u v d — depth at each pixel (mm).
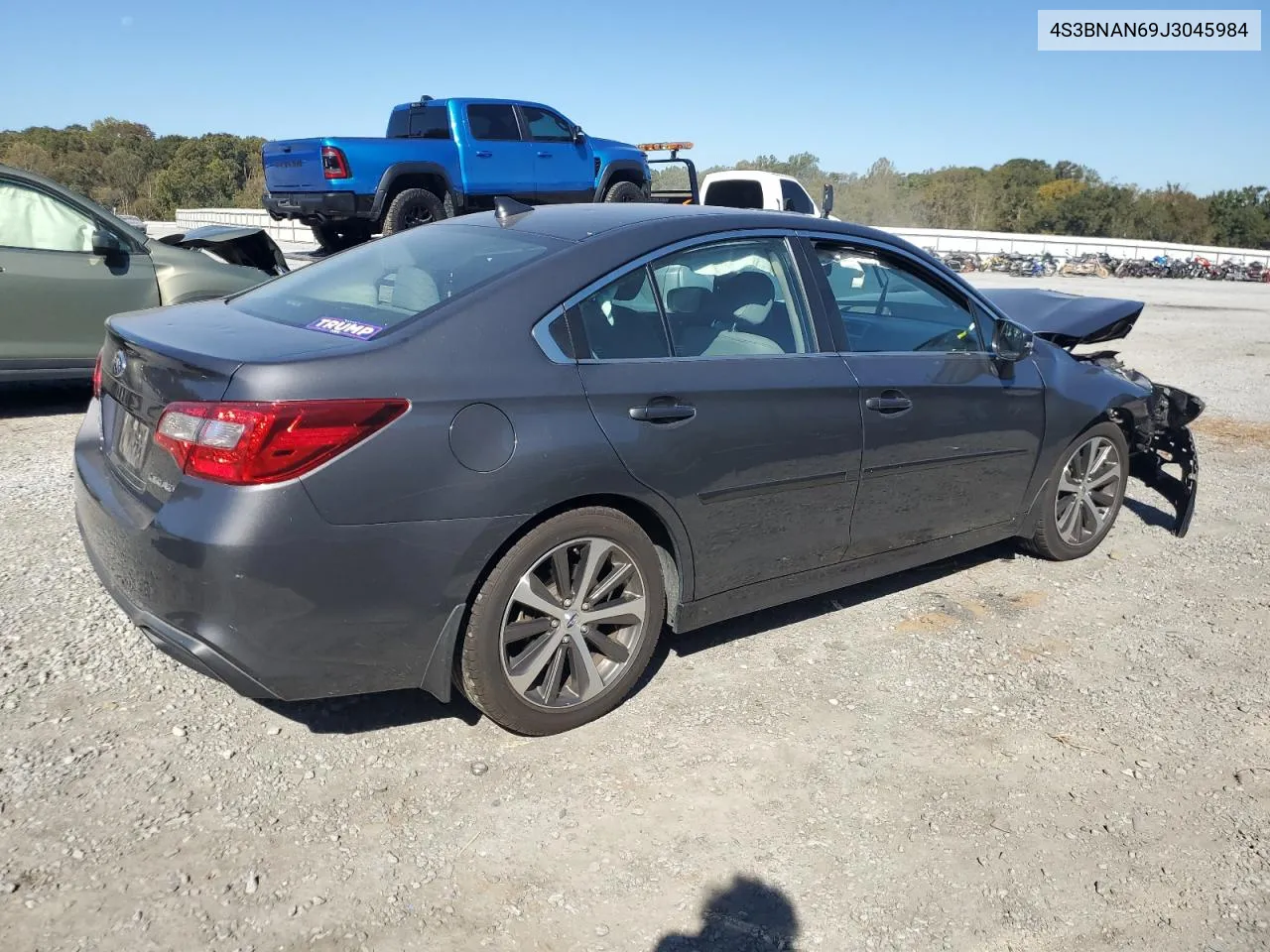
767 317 3746
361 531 2727
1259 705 3715
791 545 3768
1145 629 4344
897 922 2539
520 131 13891
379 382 2771
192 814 2777
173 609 2730
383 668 2895
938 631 4223
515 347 3039
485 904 2518
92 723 3178
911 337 4246
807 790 3053
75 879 2500
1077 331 5535
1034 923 2564
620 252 3377
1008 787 3127
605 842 2771
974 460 4363
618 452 3139
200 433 2686
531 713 3174
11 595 4023
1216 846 2904
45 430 6707
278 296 3594
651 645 3441
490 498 2893
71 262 6781
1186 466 5434
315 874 2582
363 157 12336
